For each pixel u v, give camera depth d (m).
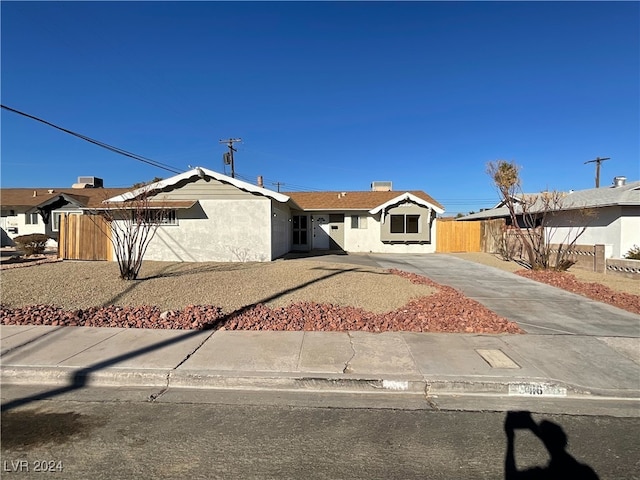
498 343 5.87
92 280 10.09
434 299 8.70
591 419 3.87
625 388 4.46
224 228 15.77
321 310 7.51
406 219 22.36
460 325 6.73
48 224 24.11
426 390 4.50
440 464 3.09
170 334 6.18
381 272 12.95
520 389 4.46
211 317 7.02
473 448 3.32
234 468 2.99
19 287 9.02
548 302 8.84
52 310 7.37
